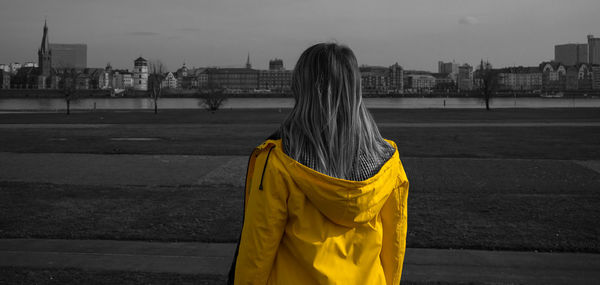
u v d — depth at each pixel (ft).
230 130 93.40
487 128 95.50
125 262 18.67
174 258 19.22
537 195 32.35
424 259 19.07
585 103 346.95
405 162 48.65
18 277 16.88
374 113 171.73
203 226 24.22
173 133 85.71
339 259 5.85
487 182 37.86
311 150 5.80
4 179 39.63
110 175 41.73
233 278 6.52
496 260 18.95
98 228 23.77
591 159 50.72
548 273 17.51
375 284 6.00
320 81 5.97
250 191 6.12
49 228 23.75
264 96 596.29
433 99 563.48
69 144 66.03
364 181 5.62
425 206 28.96
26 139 73.51
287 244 5.96
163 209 28.25
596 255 19.63
